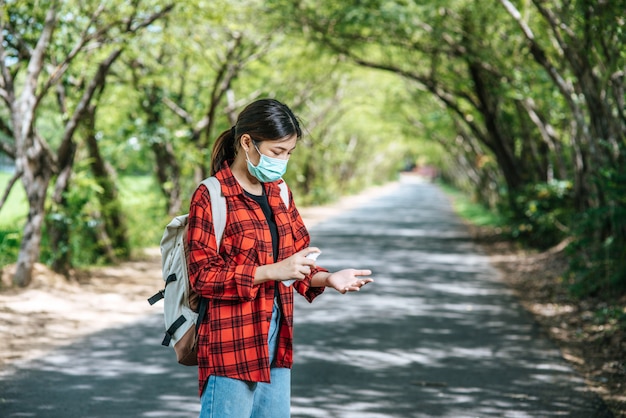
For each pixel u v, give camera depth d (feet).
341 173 191.11
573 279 42.60
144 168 71.56
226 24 48.98
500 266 54.60
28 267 37.65
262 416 11.06
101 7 38.58
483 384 22.08
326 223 99.40
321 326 30.81
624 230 36.58
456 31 57.41
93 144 48.49
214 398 10.68
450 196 209.15
